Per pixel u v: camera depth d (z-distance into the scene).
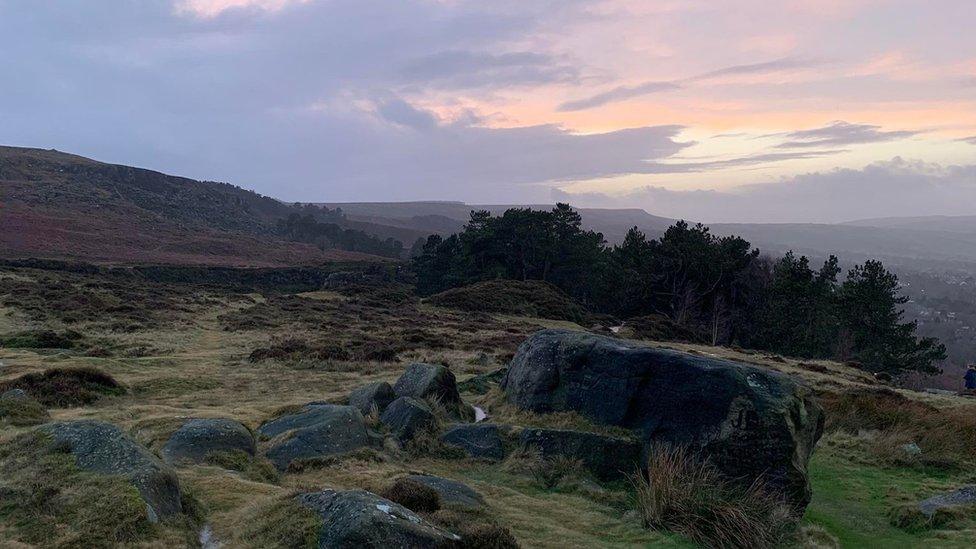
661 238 79.00
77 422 9.27
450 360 29.11
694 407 11.98
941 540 10.94
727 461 11.37
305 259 130.75
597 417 13.20
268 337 35.88
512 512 9.77
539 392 14.45
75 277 55.78
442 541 7.03
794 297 66.06
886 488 14.20
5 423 13.25
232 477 9.79
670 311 76.50
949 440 17.88
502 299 61.78
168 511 7.74
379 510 7.04
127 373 22.64
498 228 83.31
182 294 54.91
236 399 19.17
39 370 21.14
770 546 9.59
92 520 7.09
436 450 12.98
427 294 84.25
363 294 65.31
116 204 146.88
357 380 23.16
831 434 18.83
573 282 84.56
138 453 8.38
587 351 14.11
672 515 9.78
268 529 7.37
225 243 130.75
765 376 12.23
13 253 82.62
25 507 7.44
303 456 11.52
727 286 74.44
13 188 134.88
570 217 85.12
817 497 13.58
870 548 10.73
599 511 10.34
